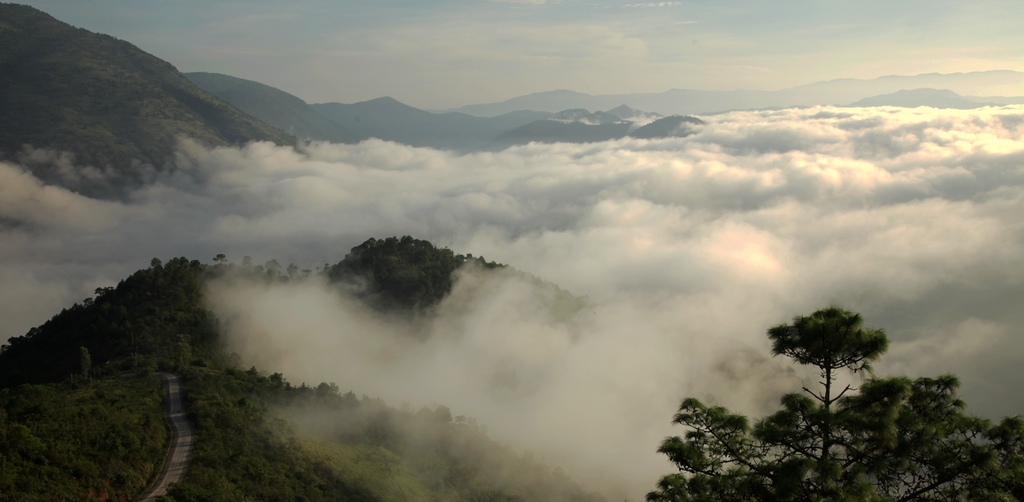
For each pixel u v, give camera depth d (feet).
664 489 75.00
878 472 68.28
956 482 68.18
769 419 73.46
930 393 73.46
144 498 192.95
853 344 71.36
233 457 233.35
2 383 338.54
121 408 253.03
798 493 66.03
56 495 169.17
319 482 245.04
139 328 369.30
